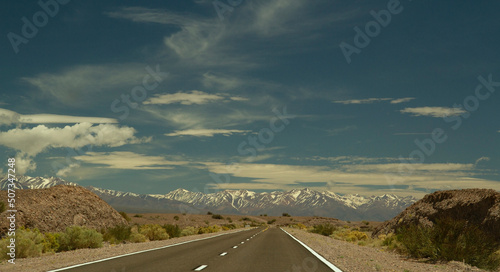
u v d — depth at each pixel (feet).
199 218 428.97
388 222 136.46
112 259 52.54
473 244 59.31
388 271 46.03
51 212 94.89
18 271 40.91
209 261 51.08
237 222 464.65
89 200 116.16
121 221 120.98
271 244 89.25
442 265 55.98
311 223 418.51
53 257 57.00
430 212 105.50
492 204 85.30
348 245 100.94
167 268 43.52
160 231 118.52
